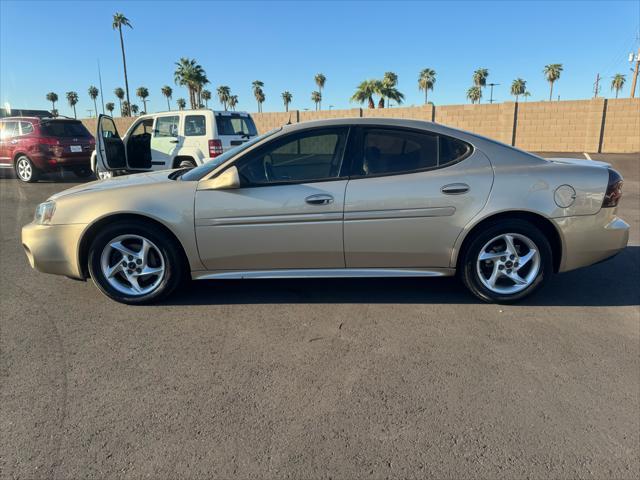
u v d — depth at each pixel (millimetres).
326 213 3652
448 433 2340
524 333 3408
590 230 3715
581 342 3270
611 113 21344
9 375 2871
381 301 4004
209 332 3449
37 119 12055
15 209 8812
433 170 3701
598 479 2047
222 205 3678
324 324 3570
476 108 23344
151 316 3730
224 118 10047
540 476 2062
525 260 3777
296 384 2771
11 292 4270
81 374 2883
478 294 3867
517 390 2701
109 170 9062
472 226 3676
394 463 2141
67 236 3791
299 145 3744
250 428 2381
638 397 2629
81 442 2279
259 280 4527
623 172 14883
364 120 3785
